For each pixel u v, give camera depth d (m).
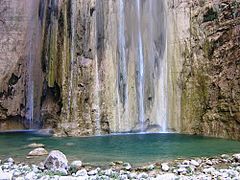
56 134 19.31
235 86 18.22
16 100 22.66
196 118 19.72
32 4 23.02
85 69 20.02
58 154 11.92
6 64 22.77
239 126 17.69
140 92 20.70
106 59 20.45
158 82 20.86
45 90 21.42
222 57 19.16
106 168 11.70
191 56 20.33
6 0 23.19
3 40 22.97
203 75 19.69
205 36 20.00
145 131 20.52
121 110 20.25
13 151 14.65
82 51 20.25
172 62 20.78
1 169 11.34
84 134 19.23
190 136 18.62
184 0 21.02
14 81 22.78
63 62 20.12
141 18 21.19
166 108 20.62
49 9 21.55
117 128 20.08
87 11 20.47
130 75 20.66
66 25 20.33
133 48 20.91
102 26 20.62
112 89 20.27
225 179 10.36
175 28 20.95
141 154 13.87
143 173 11.02
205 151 14.45
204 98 19.53
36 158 13.28
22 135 19.44
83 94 19.81
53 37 20.80
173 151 14.46
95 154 13.88
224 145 15.84
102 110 19.95
